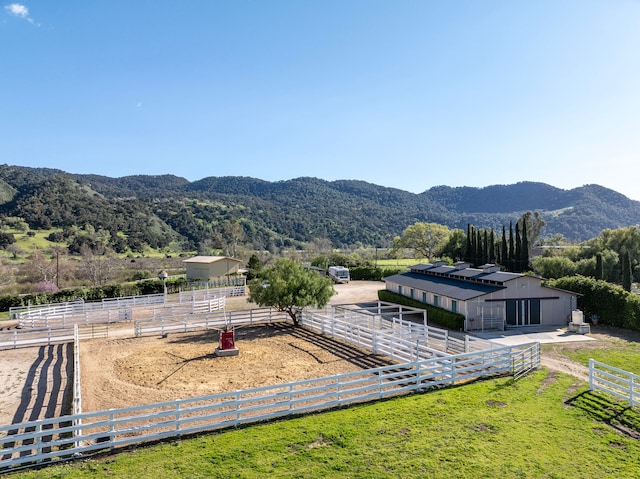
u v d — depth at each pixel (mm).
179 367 21094
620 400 15414
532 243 75750
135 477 10484
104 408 15727
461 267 40594
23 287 55188
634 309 28250
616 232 65250
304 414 14273
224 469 10828
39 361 22797
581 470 10930
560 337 26938
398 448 11922
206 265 56750
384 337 23109
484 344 22281
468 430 13008
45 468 11008
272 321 33500
